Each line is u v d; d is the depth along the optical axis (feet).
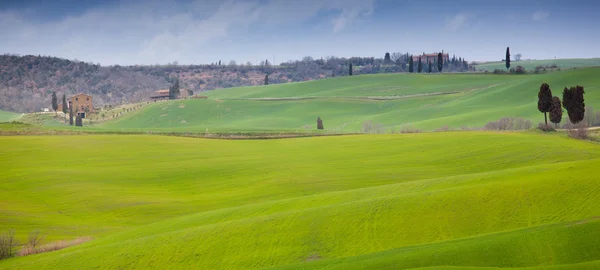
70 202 219.00
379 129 484.74
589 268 84.99
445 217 129.59
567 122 361.51
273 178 247.50
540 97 350.23
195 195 230.89
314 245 127.85
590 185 132.05
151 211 206.49
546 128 332.39
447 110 606.14
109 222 195.31
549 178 140.77
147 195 230.07
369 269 101.76
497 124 399.03
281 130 439.22
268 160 289.94
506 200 131.64
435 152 281.54
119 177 259.60
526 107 528.63
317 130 441.27
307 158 291.17
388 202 144.36
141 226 180.75
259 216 157.48
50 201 220.84
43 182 246.88
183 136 388.78
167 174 265.95
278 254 126.21
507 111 527.81
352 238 127.95
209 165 281.74
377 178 235.40
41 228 185.98
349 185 225.56
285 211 165.17
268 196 218.18
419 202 139.95
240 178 253.65
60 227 187.83
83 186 241.14
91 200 220.84
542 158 247.29
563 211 122.31
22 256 154.30
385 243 123.24
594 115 369.09
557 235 100.22
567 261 93.04
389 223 131.95
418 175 237.04
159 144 340.59
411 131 405.39
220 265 126.00
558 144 272.92
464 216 128.47
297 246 128.57
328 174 249.34
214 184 246.88
